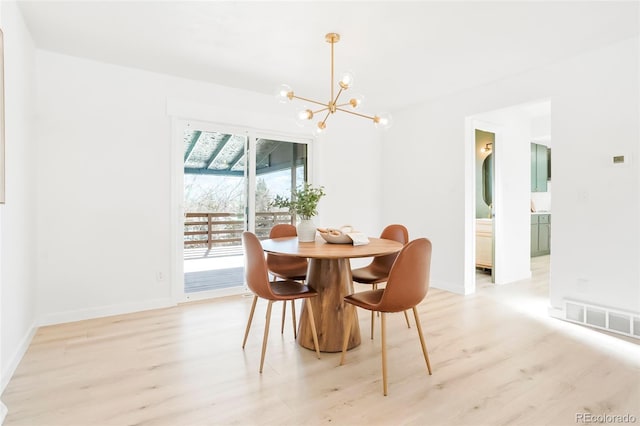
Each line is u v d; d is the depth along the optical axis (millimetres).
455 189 3994
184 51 2857
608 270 2730
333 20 2359
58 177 2885
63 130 2902
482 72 3303
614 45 2693
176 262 3473
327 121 4496
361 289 4211
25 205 2447
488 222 4844
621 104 2656
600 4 2166
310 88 3783
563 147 2996
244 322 2936
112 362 2176
